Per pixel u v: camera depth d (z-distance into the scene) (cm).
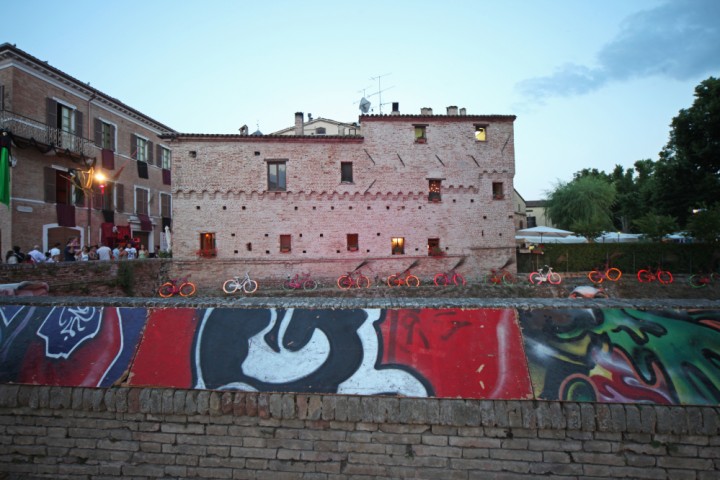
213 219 2186
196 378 406
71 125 2384
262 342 420
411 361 398
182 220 2159
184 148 2184
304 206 2266
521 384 378
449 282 2250
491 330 409
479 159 2395
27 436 418
